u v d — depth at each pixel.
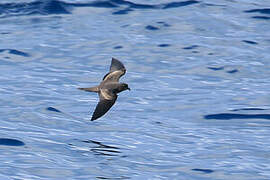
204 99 19.41
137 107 18.80
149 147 15.74
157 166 14.56
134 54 22.92
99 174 13.97
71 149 15.41
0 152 14.96
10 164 14.26
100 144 15.81
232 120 17.94
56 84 20.39
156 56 22.81
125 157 15.03
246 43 23.88
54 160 14.64
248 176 14.20
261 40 24.14
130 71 21.62
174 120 17.86
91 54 22.92
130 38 24.11
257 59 22.61
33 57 22.59
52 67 21.86
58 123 17.23
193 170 14.41
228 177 14.11
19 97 19.09
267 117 18.12
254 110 18.58
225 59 22.56
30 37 24.11
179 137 16.56
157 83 20.70
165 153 15.38
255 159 15.17
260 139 16.56
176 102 19.19
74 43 23.70
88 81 20.81
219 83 20.81
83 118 17.73
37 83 20.38
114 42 23.80
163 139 16.36
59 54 22.84
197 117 18.09
